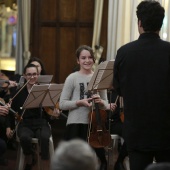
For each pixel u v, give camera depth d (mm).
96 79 5418
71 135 5703
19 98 6512
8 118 6543
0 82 6805
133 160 3938
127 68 3906
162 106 3824
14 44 10656
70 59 9227
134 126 3883
